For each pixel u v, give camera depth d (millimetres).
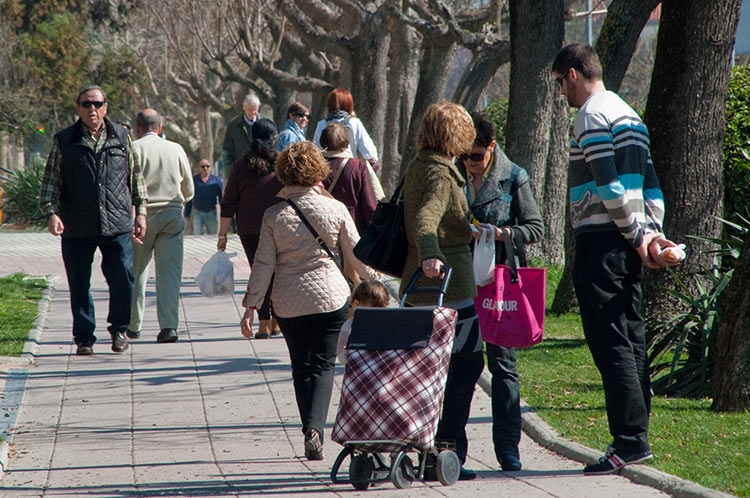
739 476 21297
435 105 21750
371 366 21078
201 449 26266
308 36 109125
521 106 54438
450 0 106500
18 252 77188
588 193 22422
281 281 25312
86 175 37000
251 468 24328
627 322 23172
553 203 61812
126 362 37375
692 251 37750
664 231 38031
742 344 27891
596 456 23406
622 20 46438
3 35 169250
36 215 117438
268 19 136125
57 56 171125
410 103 107750
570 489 21266
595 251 22406
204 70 195125
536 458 24609
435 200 21094
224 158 59844
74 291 38312
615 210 21500
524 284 22766
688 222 37688
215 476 23625
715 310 32969
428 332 21016
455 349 21984
